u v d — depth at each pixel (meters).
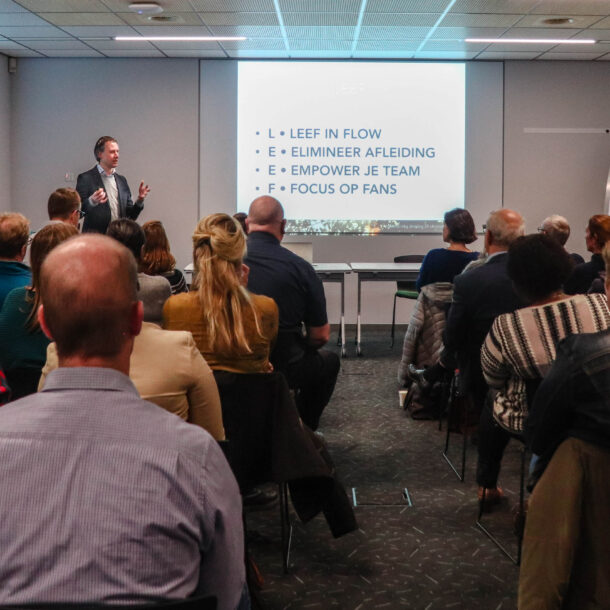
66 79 8.10
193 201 8.23
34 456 0.92
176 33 7.01
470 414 4.00
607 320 2.30
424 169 8.22
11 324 2.57
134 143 8.18
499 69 8.15
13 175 8.20
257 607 2.18
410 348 4.45
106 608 0.88
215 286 2.43
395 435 4.28
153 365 1.87
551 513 1.72
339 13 6.27
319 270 6.64
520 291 2.38
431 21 6.54
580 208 8.31
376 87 8.13
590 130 8.23
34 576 0.89
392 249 8.32
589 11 6.19
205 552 0.99
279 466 2.28
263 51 7.80
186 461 0.95
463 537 2.92
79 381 0.97
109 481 0.92
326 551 2.80
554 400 1.72
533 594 1.74
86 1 5.93
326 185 8.22
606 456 1.68
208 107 8.15
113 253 1.01
